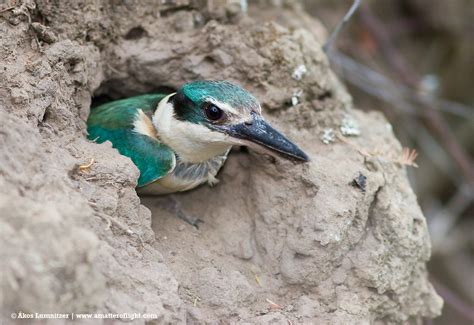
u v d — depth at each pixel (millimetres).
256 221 10609
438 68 19656
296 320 9523
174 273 9797
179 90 10664
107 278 7820
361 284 10023
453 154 16906
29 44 9914
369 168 10781
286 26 12969
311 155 10766
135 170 9383
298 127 11375
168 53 11672
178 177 10930
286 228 10359
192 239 10625
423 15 19156
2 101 9047
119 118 11008
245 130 10164
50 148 8781
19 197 7379
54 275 6969
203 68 11625
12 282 6730
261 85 11406
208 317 9258
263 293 9961
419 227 10695
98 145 9750
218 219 10938
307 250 9875
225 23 12016
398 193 10859
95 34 11148
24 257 6859
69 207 7656
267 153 10234
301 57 11547
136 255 8625
